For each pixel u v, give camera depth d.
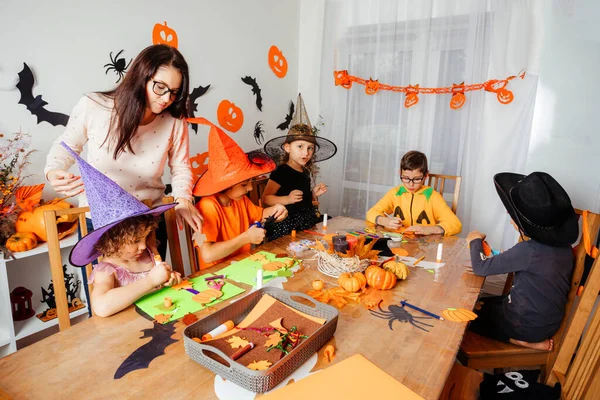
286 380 0.73
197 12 2.36
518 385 1.10
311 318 0.93
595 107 2.25
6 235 1.52
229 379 0.72
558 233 1.29
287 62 3.24
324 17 3.07
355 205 3.16
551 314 1.35
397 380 0.74
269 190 2.13
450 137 2.73
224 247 1.37
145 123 1.38
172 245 1.35
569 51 2.28
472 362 1.40
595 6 2.17
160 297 1.07
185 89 1.33
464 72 2.61
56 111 1.77
